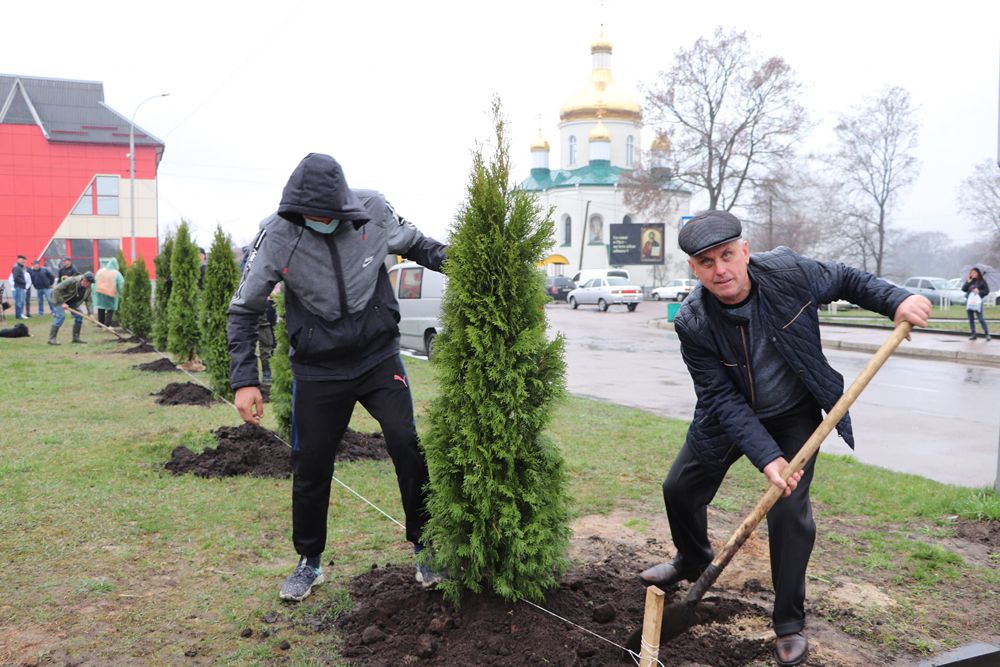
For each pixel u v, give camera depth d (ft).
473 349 10.48
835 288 10.04
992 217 159.22
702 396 10.52
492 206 10.43
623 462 21.39
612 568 13.08
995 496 17.42
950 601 12.23
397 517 15.98
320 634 10.56
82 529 14.87
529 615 10.40
